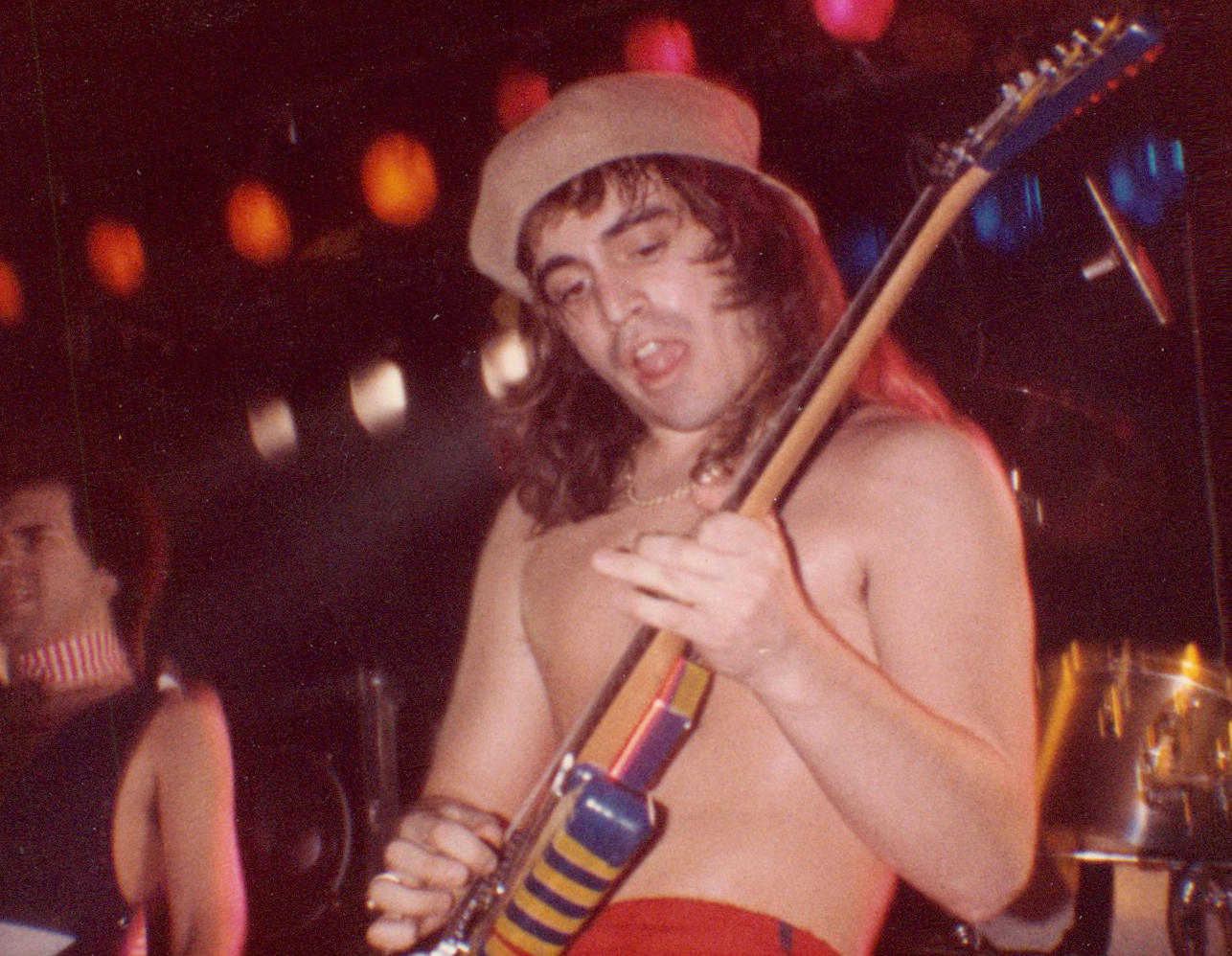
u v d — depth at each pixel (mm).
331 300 6676
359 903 5191
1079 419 4324
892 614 1571
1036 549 4465
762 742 1617
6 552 2742
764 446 1505
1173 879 3992
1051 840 4074
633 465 1959
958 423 1873
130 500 2893
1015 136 1537
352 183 6059
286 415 7023
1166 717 3826
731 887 1567
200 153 5965
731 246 1788
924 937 4414
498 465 2127
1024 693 1558
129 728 2672
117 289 6258
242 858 4715
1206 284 4488
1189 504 5227
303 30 5305
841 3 5125
